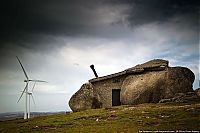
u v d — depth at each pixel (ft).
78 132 91.97
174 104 131.34
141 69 161.17
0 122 139.85
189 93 144.77
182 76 152.15
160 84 151.43
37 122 120.78
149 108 123.24
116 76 166.71
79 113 130.93
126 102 155.94
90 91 159.22
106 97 165.17
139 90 152.56
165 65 160.25
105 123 102.47
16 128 112.27
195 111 106.52
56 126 107.45
